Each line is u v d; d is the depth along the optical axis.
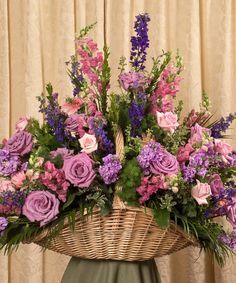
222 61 1.87
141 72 1.30
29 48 1.86
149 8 1.90
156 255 1.16
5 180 1.20
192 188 1.12
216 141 1.21
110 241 1.11
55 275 1.85
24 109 1.87
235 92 1.89
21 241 1.16
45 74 1.89
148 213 1.09
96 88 1.28
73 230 1.08
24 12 1.88
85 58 1.26
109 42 1.88
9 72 1.88
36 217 1.09
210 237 1.14
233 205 1.18
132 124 1.20
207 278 1.85
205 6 1.92
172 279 1.84
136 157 1.12
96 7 1.88
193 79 1.85
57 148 1.21
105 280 1.17
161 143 1.22
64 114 1.24
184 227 1.12
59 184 1.11
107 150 1.18
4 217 1.14
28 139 1.22
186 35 1.88
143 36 1.28
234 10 1.90
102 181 1.14
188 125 1.33
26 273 1.80
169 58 1.32
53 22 1.90
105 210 1.08
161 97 1.27
